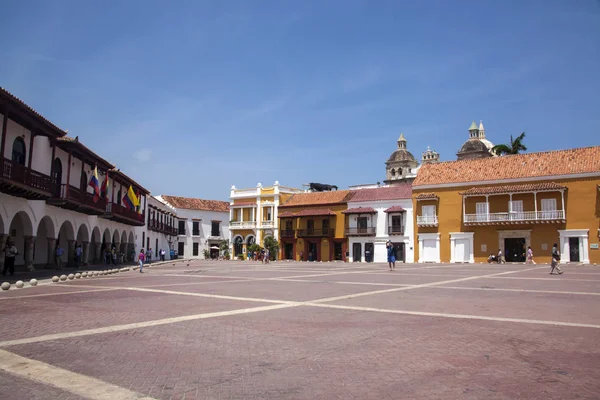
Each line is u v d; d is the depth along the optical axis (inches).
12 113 896.9
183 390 208.7
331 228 2488.9
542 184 1824.6
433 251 2071.9
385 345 292.2
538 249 1838.1
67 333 328.5
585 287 680.4
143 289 658.2
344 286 701.9
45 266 1178.6
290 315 406.9
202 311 430.6
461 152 3299.7
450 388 210.8
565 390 207.2
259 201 2842.0
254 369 241.1
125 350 279.7
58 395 201.5
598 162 1766.7
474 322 370.9
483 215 1948.8
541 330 337.1
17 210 979.3
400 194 2278.5
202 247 3184.1
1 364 248.5
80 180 1304.1
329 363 252.1
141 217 1835.6
